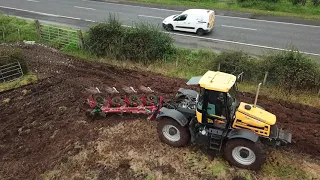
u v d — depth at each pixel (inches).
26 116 443.5
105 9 1022.4
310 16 922.7
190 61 626.2
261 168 339.9
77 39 721.6
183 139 358.6
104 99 451.2
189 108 374.3
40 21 888.9
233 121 342.6
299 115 450.6
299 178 327.6
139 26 673.0
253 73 546.9
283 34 789.9
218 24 874.1
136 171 339.0
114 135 395.2
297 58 529.3
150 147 372.8
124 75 587.2
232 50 615.8
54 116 440.1
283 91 517.0
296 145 377.7
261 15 946.1
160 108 397.1
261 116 334.6
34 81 549.0
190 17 783.7
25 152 371.9
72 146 377.4
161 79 568.7
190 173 334.6
